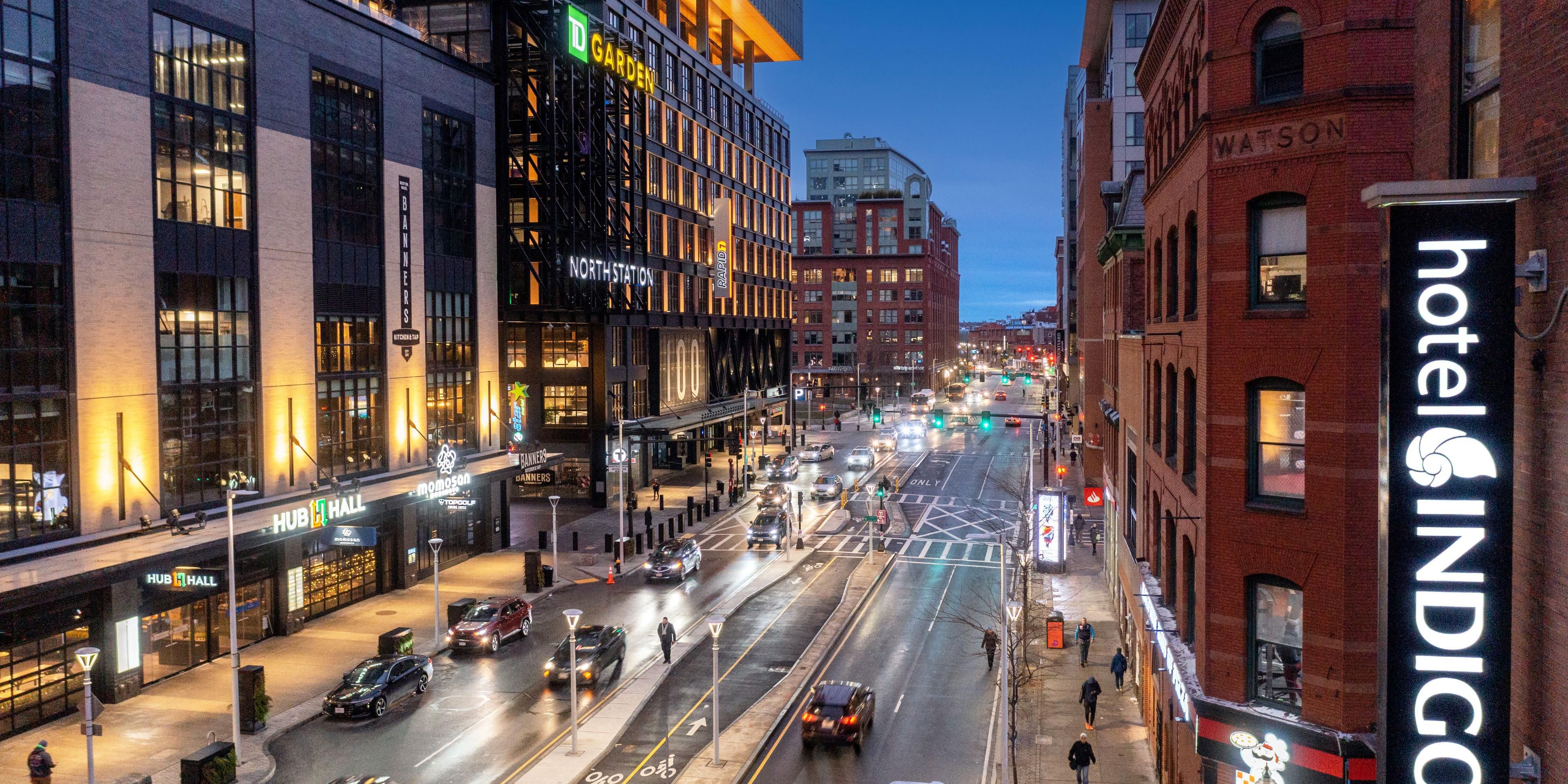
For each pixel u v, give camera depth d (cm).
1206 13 1936
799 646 3778
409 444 4806
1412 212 1182
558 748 2752
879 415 6194
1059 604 4297
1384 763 1223
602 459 6812
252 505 3747
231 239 3725
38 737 2820
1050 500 4903
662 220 7806
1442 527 1191
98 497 3177
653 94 7544
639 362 7656
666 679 3409
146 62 3359
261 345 3856
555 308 6178
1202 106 1956
